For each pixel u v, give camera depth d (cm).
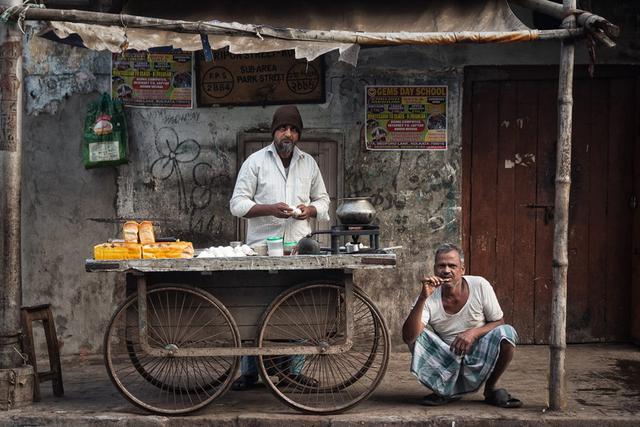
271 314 529
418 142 708
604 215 729
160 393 570
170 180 705
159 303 533
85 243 705
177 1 607
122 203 705
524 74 716
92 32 565
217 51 698
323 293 534
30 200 704
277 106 703
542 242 728
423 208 711
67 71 699
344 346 527
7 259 542
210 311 534
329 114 704
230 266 512
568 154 532
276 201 581
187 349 525
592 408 533
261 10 602
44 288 706
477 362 532
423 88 705
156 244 527
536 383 602
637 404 543
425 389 589
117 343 702
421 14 596
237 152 703
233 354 522
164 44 586
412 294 711
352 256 511
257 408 540
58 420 520
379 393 579
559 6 552
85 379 639
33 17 526
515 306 728
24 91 701
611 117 725
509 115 722
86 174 703
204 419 517
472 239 726
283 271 534
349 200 545
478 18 591
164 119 702
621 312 730
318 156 707
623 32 713
